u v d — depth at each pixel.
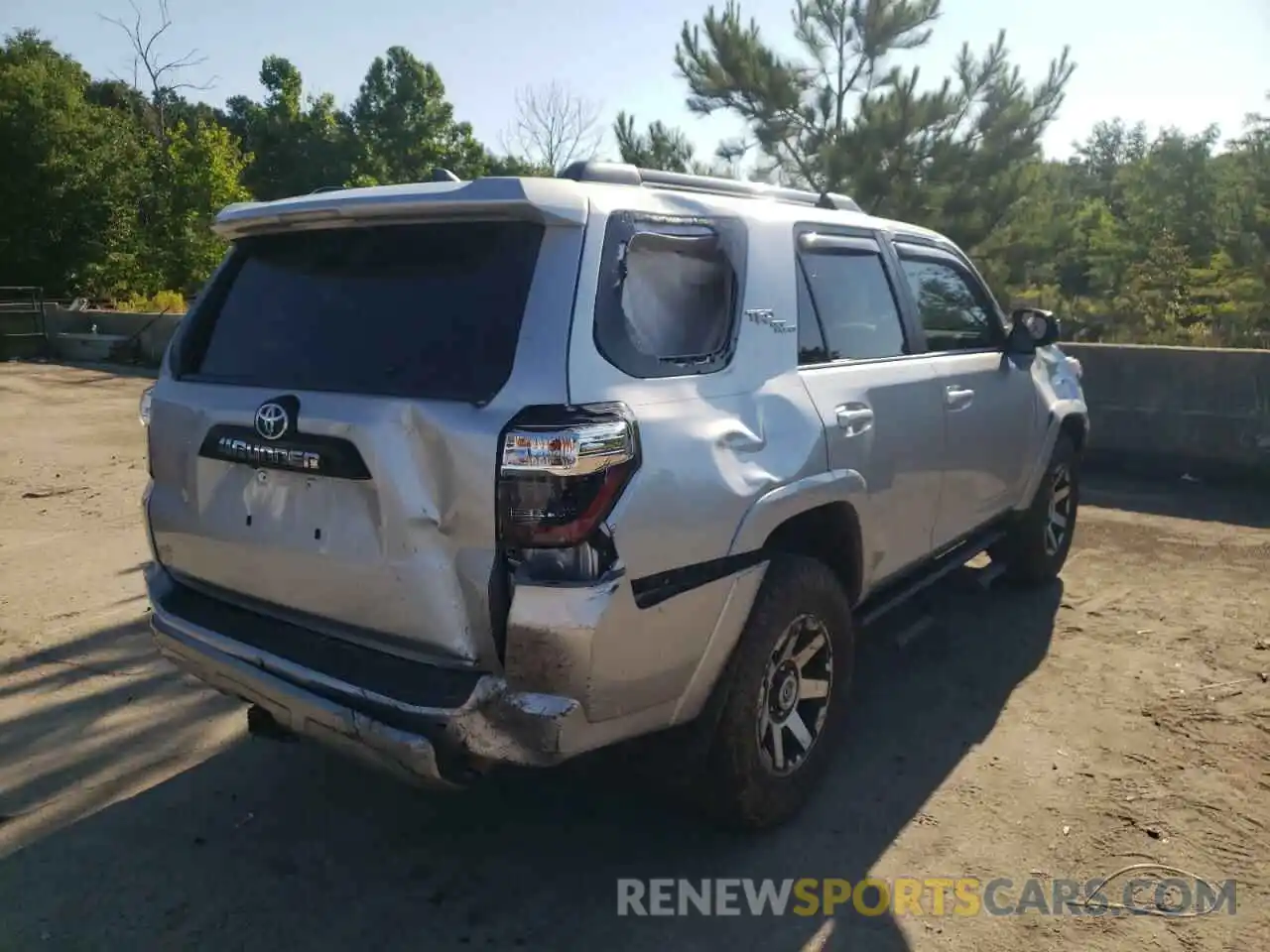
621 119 17.77
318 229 3.11
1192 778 3.68
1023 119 16.31
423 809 3.53
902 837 3.34
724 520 2.88
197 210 29.08
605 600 2.53
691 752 3.06
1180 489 8.20
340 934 2.88
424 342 2.77
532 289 2.67
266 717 3.23
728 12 17.08
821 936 2.87
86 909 2.98
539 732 2.52
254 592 3.05
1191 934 2.85
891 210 16.11
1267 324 19.50
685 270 3.07
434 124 50.50
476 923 2.93
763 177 17.59
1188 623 5.21
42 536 6.86
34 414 12.08
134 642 4.99
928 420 4.08
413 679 2.62
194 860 3.23
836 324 3.75
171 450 3.24
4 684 4.50
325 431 2.71
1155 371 8.45
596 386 2.66
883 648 4.94
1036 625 5.22
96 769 3.79
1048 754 3.88
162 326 17.33
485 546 2.53
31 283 24.86
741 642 3.06
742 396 3.13
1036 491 5.34
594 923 2.92
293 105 49.00
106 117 26.59
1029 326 5.01
